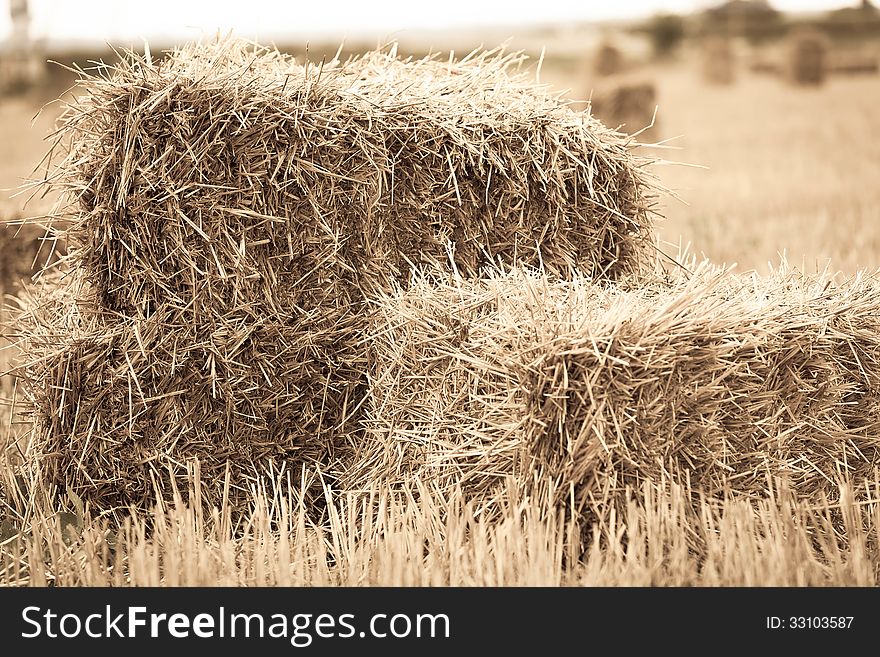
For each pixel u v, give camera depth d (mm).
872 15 46625
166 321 3594
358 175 3734
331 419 3816
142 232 3537
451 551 2939
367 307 3803
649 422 3104
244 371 3656
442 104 3975
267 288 3654
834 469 3391
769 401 3277
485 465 3219
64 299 3834
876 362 3408
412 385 3518
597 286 3537
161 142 3527
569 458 3039
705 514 3064
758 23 49469
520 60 4406
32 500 3543
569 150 4098
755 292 3592
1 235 5637
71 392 3613
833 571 2916
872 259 7582
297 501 3736
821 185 12086
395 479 3496
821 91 27984
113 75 3562
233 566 3014
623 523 3074
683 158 15516
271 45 4113
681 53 48906
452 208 3916
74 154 3645
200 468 3662
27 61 30562
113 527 3596
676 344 3102
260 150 3582
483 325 3314
